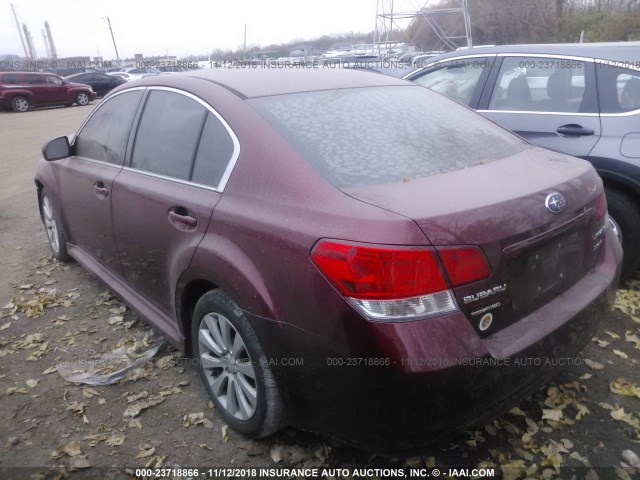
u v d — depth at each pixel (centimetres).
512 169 253
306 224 212
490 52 480
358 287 195
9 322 389
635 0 2422
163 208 286
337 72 334
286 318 217
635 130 389
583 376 303
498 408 215
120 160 345
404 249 191
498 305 210
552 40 2592
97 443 266
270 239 221
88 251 412
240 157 250
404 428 200
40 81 2253
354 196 216
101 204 354
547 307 235
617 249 279
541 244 224
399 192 219
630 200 389
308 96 283
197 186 271
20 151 1182
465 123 304
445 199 212
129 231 325
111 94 382
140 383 313
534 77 448
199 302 269
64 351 348
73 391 307
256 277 227
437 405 197
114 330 373
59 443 267
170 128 303
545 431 263
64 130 1527
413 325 192
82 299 421
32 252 529
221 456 256
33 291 438
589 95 416
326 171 230
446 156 259
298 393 224
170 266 287
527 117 440
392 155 250
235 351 252
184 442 265
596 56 421
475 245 201
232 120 261
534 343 216
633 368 309
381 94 307
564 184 243
